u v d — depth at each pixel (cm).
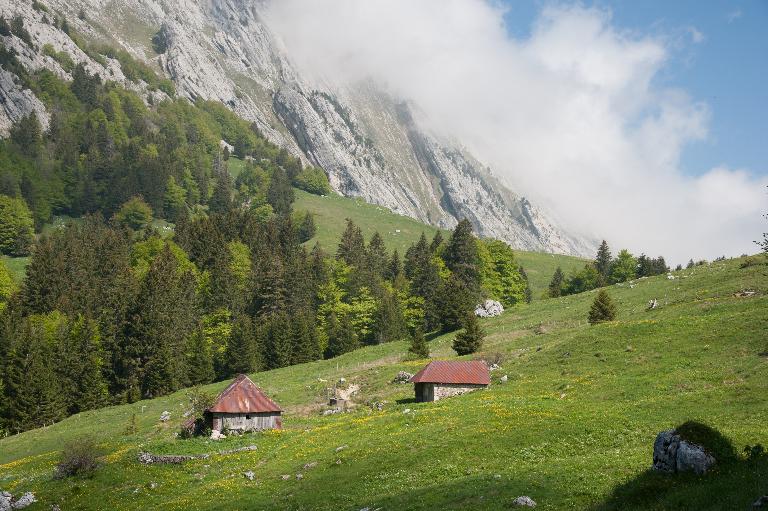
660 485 3119
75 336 12306
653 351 6781
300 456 5434
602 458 3906
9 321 12500
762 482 2777
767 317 6694
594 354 7250
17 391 10319
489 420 5275
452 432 5122
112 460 5825
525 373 7419
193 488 5209
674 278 11288
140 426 8906
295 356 12656
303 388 9650
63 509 4988
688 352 6438
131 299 13300
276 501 4488
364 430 5859
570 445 4394
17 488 5516
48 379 10619
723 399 4659
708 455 3130
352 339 13212
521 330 10738
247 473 5212
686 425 3309
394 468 4609
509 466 4178
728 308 7912
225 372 12506
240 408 6769
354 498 4200
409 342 12150
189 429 6919
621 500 3141
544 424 4853
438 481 4178
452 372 7481
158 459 5788
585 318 10400
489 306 13075
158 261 14812
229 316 14500
